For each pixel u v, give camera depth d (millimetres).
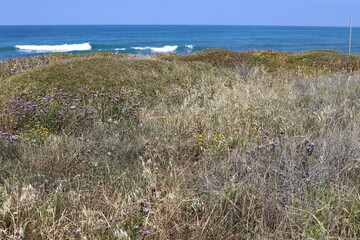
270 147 4871
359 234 3029
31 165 4785
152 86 10828
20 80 10477
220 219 3393
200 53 20375
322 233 2857
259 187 3793
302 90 9406
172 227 3342
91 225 3211
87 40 99250
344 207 3277
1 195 3781
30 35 129875
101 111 7941
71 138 5980
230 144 5527
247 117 6785
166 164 4957
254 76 12422
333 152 4426
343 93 7832
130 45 78812
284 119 6422
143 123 7078
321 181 3730
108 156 5164
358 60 18484
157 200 3627
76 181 4254
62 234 3049
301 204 3395
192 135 6293
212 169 4461
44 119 7355
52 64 12164
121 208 3436
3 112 7887
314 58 19797
